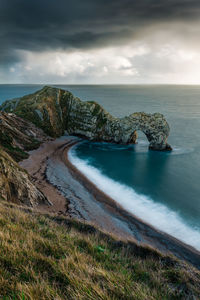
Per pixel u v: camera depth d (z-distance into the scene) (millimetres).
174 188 44875
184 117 139625
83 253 6039
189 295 5102
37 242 6191
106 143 91188
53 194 37594
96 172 54688
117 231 27828
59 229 11203
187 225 30828
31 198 30203
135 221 31500
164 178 50625
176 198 40062
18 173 31594
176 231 29234
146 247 10711
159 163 62375
